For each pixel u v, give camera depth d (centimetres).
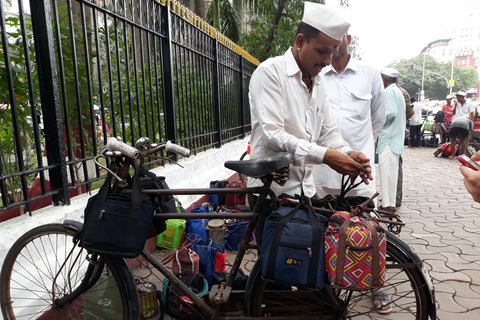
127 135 463
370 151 296
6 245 223
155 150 213
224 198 487
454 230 439
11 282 223
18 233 231
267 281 192
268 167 178
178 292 245
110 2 328
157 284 302
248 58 827
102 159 447
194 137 500
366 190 281
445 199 598
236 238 377
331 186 283
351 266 169
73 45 278
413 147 1394
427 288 192
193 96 511
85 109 384
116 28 333
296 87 204
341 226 172
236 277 235
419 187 698
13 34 304
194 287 252
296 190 220
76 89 281
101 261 205
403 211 528
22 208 287
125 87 459
